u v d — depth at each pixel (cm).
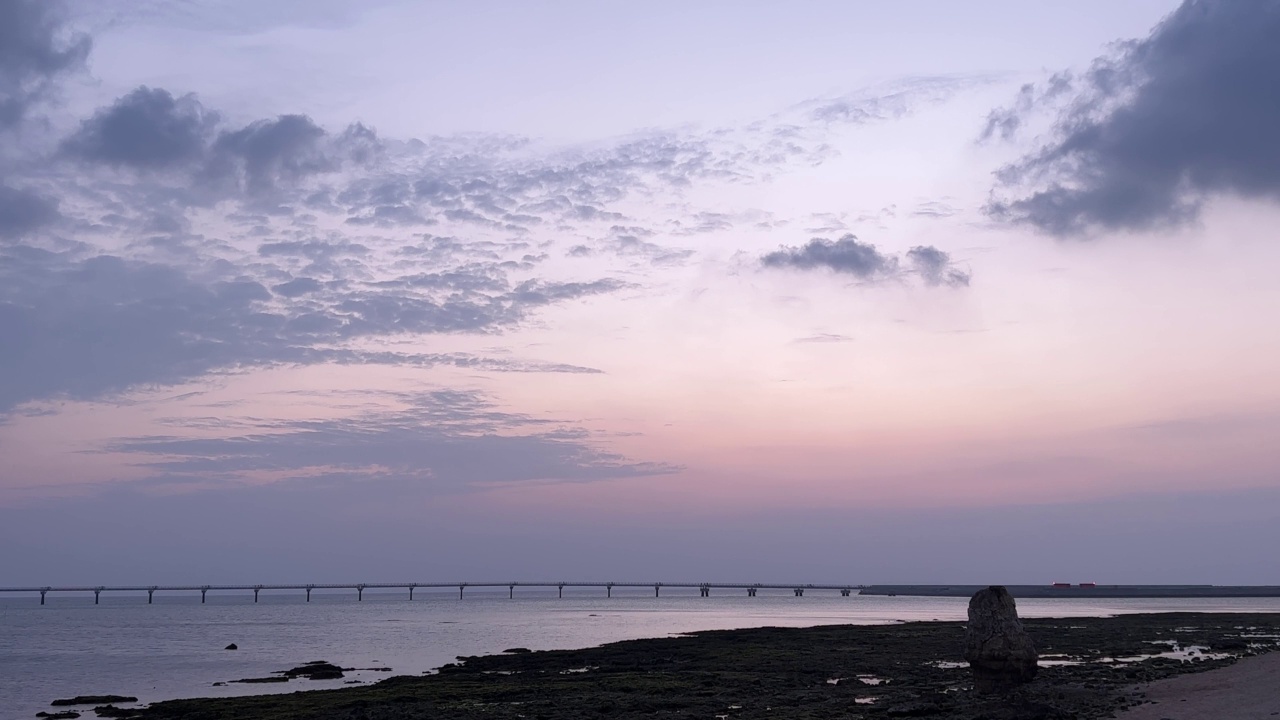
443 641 12569
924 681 5853
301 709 5525
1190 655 7138
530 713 4950
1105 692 4531
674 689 5869
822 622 16738
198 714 5538
